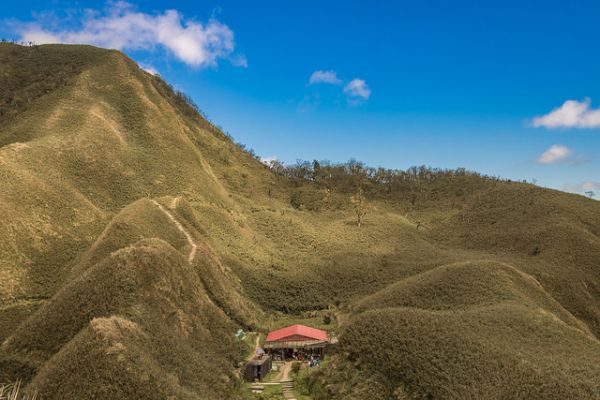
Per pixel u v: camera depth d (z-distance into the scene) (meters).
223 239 89.50
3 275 57.56
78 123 105.00
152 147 113.94
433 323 47.81
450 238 118.44
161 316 47.16
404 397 41.03
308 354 58.19
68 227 72.50
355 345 49.09
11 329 51.56
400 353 44.81
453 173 170.88
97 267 50.78
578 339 48.72
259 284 79.81
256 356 54.38
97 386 33.84
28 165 80.75
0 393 28.95
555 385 37.22
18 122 107.69
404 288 68.06
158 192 98.38
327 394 45.81
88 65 136.00
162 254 54.59
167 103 138.12
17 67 138.75
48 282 61.09
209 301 58.31
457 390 38.88
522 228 106.56
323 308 78.56
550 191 126.94
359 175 167.62
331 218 132.88
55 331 43.84
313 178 166.00
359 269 88.19
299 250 100.75
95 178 92.06
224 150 154.50
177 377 39.38
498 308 54.62
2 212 64.81
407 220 131.12
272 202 139.25
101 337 37.22
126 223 68.69
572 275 80.19
